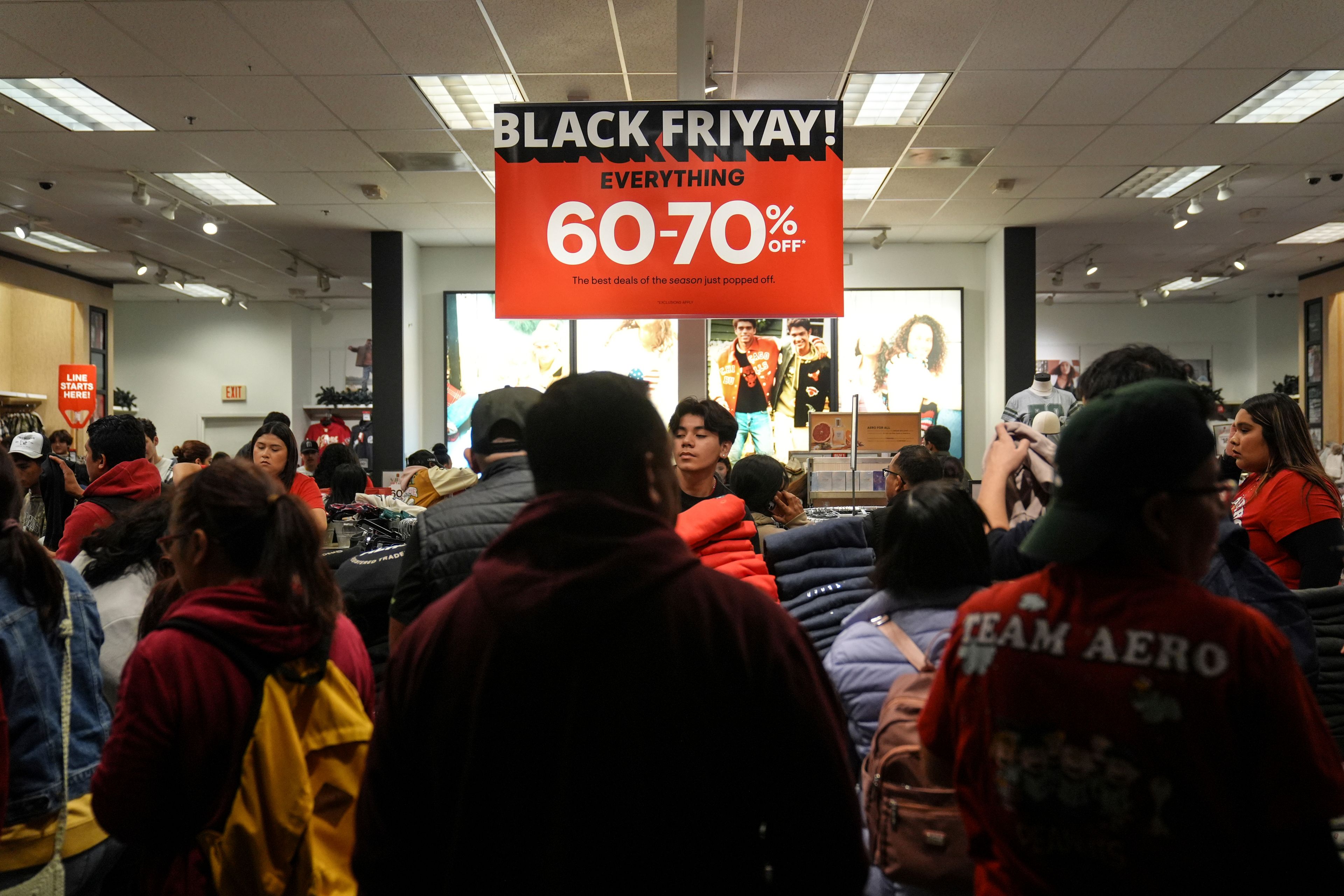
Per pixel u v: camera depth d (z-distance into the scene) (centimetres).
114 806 126
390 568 207
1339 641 214
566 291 290
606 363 1062
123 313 1611
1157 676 87
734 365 1064
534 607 84
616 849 82
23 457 428
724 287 290
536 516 90
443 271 1084
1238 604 90
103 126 693
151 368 1608
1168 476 93
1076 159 773
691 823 83
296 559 140
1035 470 173
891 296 1073
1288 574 228
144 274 1197
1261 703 84
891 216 956
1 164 785
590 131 292
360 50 560
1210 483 95
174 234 1047
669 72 596
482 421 173
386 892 90
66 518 475
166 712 129
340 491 507
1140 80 611
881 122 690
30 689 152
